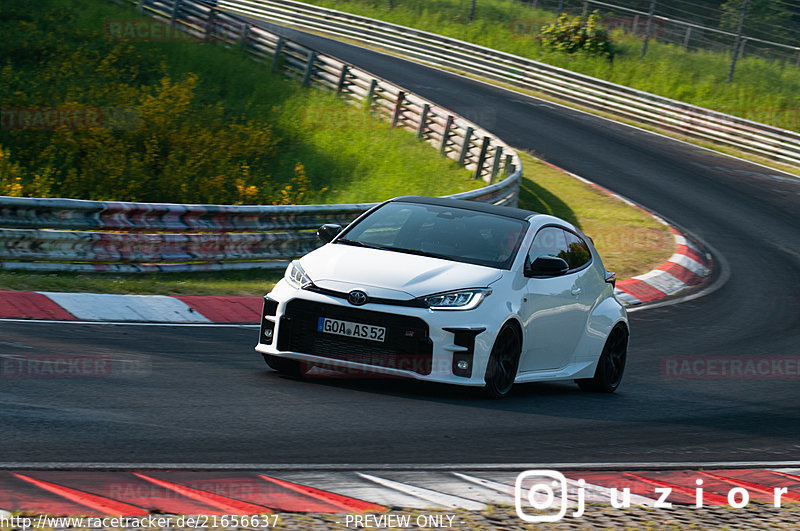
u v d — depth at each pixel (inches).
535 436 858.1
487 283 972.6
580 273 1133.7
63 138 2849.4
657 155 4101.9
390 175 3115.2
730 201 3454.7
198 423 768.3
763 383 1354.6
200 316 1381.6
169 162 2849.4
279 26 6422.2
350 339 935.0
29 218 1540.4
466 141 3203.7
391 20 6638.8
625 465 780.6
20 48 3654.0
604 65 5684.1
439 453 754.8
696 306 2025.1
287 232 1918.1
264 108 3686.0
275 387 941.2
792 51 6186.0
